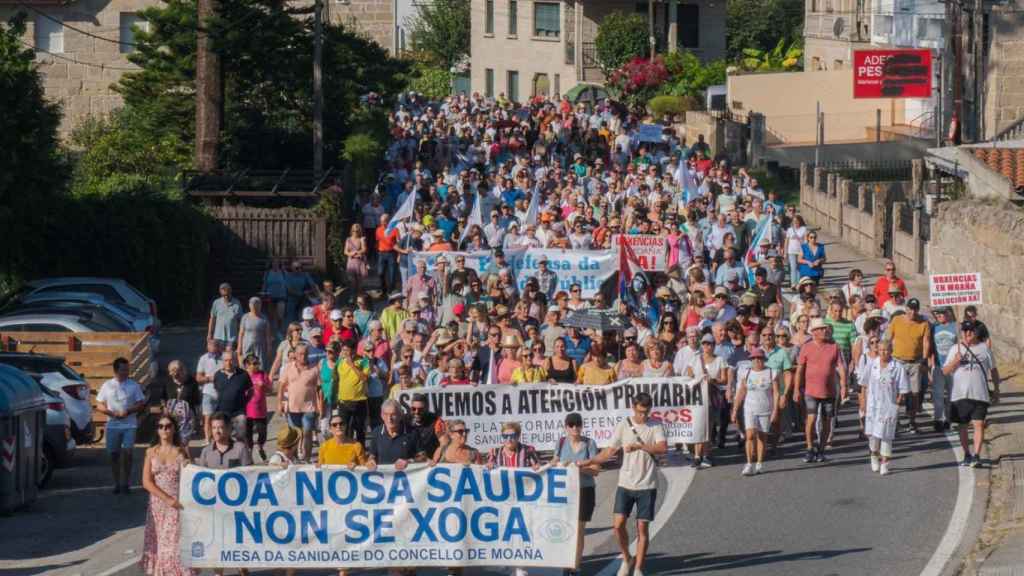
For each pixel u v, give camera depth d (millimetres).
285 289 36125
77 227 39969
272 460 19094
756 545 20297
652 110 81938
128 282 40469
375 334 27000
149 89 53812
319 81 48250
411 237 40812
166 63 53219
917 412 28328
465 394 24422
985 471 24375
